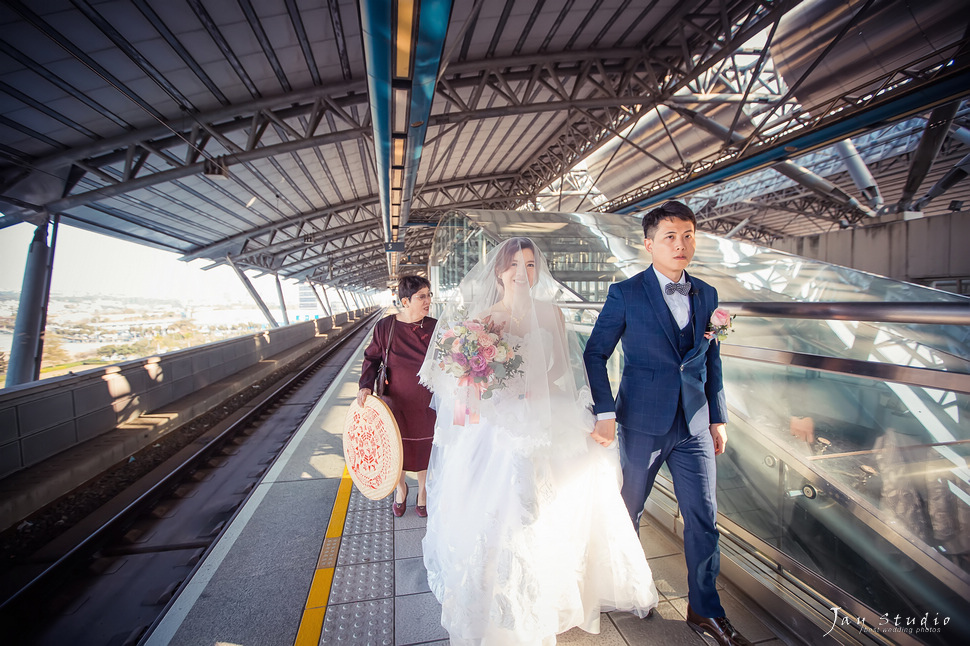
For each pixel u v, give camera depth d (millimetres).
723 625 1664
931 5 6863
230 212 13094
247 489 3814
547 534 1647
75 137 6797
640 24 8586
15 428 3707
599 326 1808
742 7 8055
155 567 2613
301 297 44188
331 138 8625
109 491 3941
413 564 2311
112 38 5113
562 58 8992
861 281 3297
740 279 4281
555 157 16500
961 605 1438
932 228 10898
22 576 2639
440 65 4582
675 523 2418
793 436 2037
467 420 1755
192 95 6832
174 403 6527
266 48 6258
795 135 8219
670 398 1686
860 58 8234
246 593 2113
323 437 4613
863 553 1697
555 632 1642
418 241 35938
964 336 2123
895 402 1750
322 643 1778
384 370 2762
